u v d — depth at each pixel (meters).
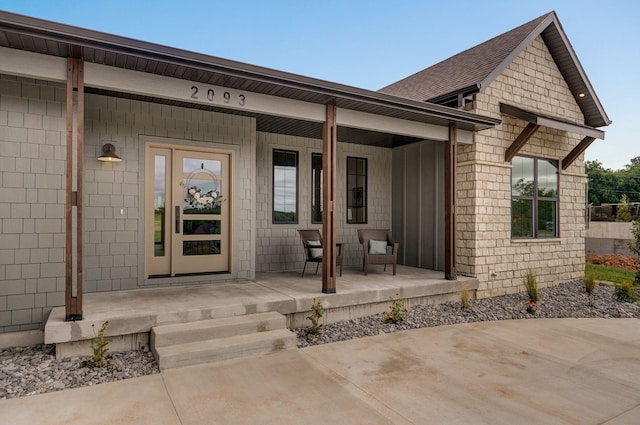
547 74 8.25
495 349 4.39
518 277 7.52
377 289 5.63
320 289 5.57
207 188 6.14
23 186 4.18
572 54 8.15
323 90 4.89
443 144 7.70
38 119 4.26
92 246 5.17
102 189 5.23
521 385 3.43
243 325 4.22
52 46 3.56
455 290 6.45
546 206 8.30
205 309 4.33
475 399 3.13
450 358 4.07
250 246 6.35
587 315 6.14
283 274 7.12
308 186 8.04
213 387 3.25
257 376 3.49
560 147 8.52
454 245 6.61
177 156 5.92
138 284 5.47
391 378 3.52
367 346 4.41
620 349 4.45
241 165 6.29
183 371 3.56
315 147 8.12
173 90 4.37
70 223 3.75
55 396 3.06
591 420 2.82
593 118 9.02
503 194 7.37
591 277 7.62
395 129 6.06
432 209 7.93
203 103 4.59
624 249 12.67
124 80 4.11
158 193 5.80
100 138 5.24
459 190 7.25
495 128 7.27
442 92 7.45
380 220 8.95
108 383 3.30
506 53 7.34
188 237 5.99
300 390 3.23
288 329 4.77
